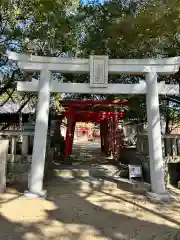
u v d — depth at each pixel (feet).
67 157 39.60
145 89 22.59
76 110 42.19
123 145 45.19
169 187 26.30
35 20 22.99
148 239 13.74
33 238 13.73
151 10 16.01
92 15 21.93
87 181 26.94
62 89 22.36
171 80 32.55
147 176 26.86
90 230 14.90
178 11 15.44
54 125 47.73
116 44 21.57
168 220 16.66
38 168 21.56
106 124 54.13
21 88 22.30
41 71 22.09
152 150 21.76
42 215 17.38
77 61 22.30
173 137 28.60
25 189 23.75
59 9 18.52
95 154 55.57
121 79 34.09
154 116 21.94
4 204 19.48
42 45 30.50
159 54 27.66
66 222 16.16
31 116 46.21
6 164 25.62
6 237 13.84
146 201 21.02
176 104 37.60
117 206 19.66
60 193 23.32
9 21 24.84
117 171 31.12
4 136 28.02
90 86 22.26
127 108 38.86
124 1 19.90
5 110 49.06
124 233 14.52
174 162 28.02
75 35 24.25
